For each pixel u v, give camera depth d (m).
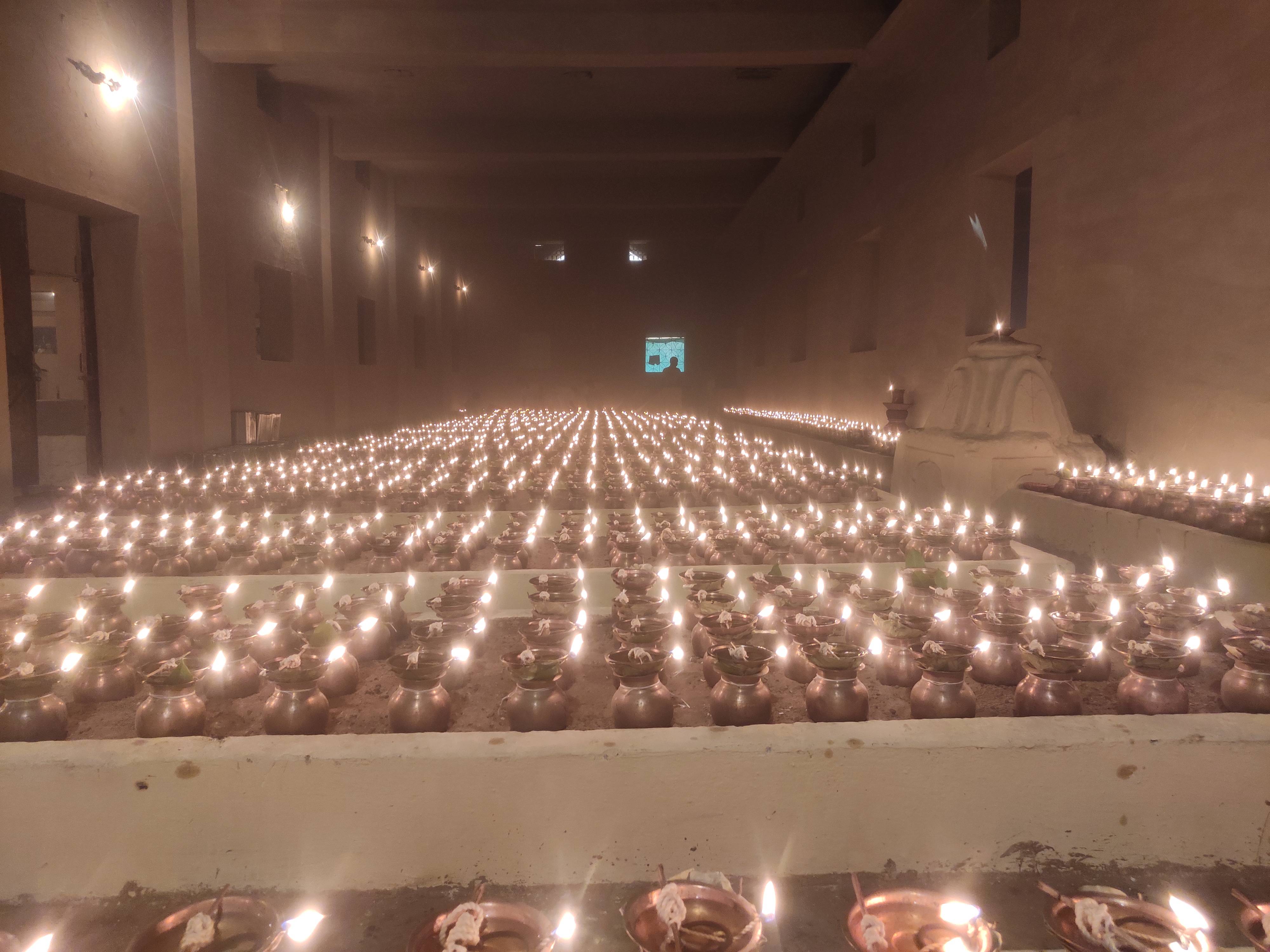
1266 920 1.88
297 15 10.89
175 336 10.22
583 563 5.26
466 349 29.95
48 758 2.29
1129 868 2.43
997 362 7.32
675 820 2.36
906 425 12.66
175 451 10.23
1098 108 7.99
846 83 12.92
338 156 16.14
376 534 6.19
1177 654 2.91
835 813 2.38
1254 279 6.14
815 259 18.27
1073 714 2.82
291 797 2.30
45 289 17.03
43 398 17.06
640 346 30.97
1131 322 7.51
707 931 1.86
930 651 2.79
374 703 3.14
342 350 16.41
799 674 3.31
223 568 5.24
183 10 10.41
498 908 1.93
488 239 25.48
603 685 3.38
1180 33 6.88
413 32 11.12
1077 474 6.43
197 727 2.68
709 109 15.41
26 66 7.61
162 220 9.98
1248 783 2.44
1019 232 14.41
